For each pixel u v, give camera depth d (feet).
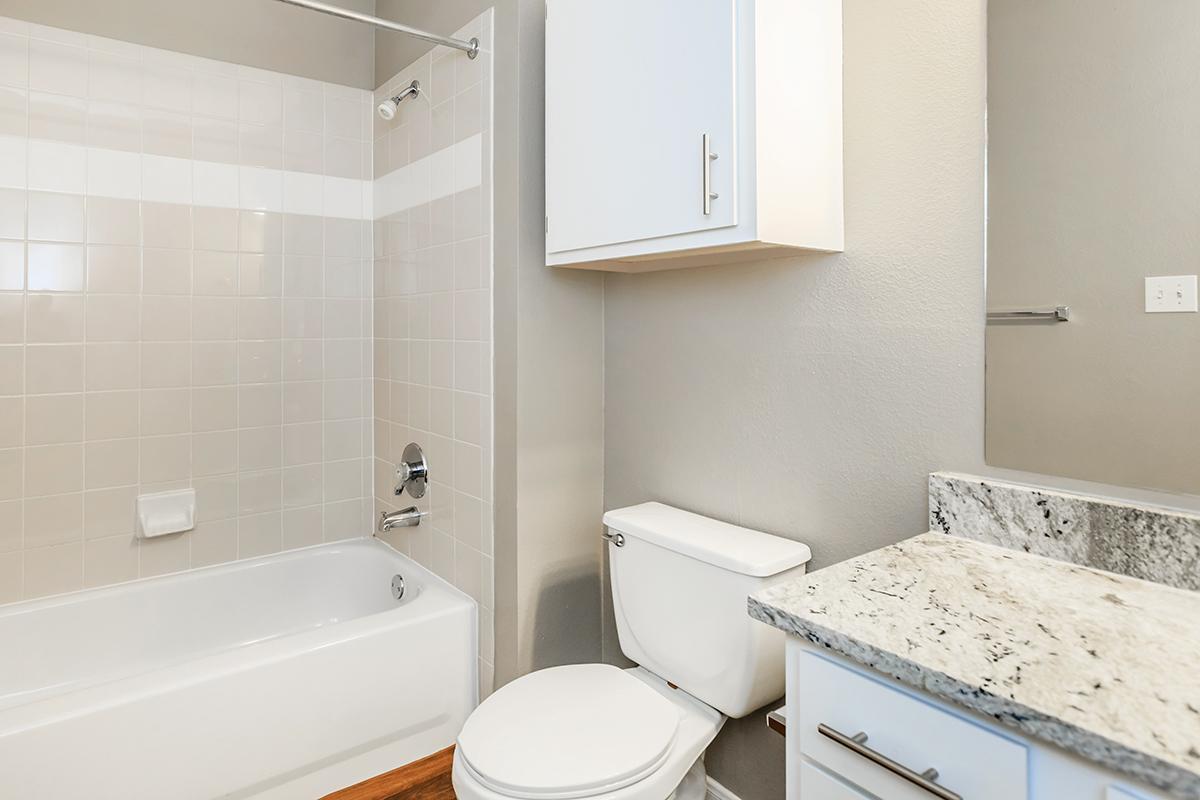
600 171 4.64
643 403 5.88
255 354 7.54
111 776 4.42
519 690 4.53
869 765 2.59
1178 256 2.95
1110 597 2.88
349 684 5.44
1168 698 2.07
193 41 7.02
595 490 6.31
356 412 8.29
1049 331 3.37
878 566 3.29
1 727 4.12
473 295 6.25
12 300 6.22
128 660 6.70
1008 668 2.27
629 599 5.06
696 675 4.49
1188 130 2.90
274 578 7.55
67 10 6.37
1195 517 2.90
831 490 4.42
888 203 4.03
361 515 8.42
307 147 7.77
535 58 5.73
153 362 6.94
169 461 7.07
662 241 4.20
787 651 2.92
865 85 4.12
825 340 4.42
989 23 3.55
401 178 7.52
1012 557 3.39
